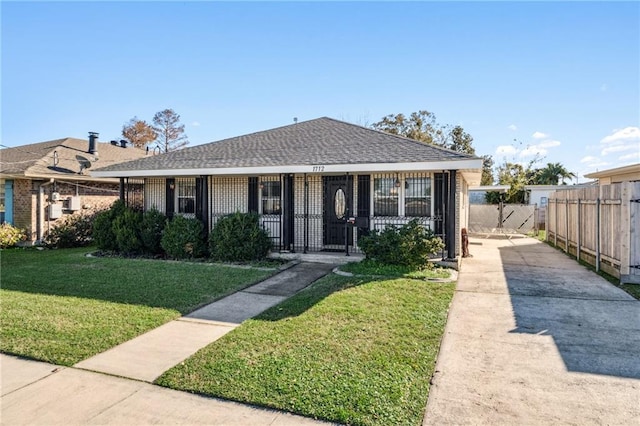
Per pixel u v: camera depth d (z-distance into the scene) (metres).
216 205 12.91
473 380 3.77
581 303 6.46
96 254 12.23
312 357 4.20
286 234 11.40
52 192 15.00
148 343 4.73
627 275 7.84
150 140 43.44
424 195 10.91
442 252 10.19
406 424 3.01
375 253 9.36
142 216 12.27
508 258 11.81
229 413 3.20
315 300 6.45
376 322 5.32
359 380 3.68
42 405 3.35
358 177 11.48
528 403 3.34
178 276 8.65
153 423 3.08
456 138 36.12
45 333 5.02
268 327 5.20
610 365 4.08
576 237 11.91
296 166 10.25
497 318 5.69
